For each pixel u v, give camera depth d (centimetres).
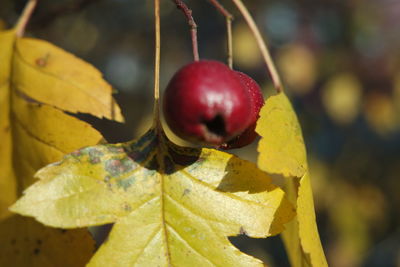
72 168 15
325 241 40
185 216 15
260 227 15
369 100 39
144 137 16
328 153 43
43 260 16
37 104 16
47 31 32
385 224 41
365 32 40
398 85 39
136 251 15
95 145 15
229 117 15
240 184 15
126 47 38
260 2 37
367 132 43
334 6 40
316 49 39
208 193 15
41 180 15
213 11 37
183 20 38
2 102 16
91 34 36
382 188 42
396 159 42
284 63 37
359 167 42
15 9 24
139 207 15
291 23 39
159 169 15
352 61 39
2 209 16
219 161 15
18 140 16
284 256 41
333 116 37
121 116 16
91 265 15
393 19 41
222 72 15
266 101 15
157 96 16
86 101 16
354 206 40
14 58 16
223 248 15
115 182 15
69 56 16
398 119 39
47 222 15
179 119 15
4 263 16
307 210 15
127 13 37
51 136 16
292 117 16
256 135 16
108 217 15
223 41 37
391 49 40
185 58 39
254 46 36
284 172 15
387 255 42
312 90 40
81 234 16
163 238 15
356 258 39
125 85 37
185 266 15
